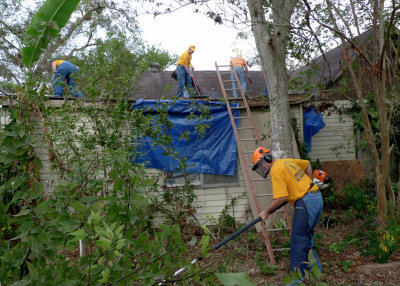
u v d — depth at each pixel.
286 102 6.09
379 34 5.82
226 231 6.79
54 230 2.06
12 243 2.42
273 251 5.37
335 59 11.23
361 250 5.04
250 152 7.16
